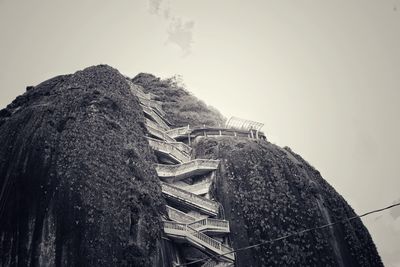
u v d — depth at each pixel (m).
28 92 42.25
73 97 38.00
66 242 28.05
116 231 29.47
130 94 43.56
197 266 34.16
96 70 43.81
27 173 31.30
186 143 45.62
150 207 32.56
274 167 40.91
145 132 40.62
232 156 41.12
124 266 28.30
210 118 53.00
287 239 35.97
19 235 28.45
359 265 37.91
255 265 34.25
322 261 35.84
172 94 55.59
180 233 33.00
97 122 35.59
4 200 30.20
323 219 39.00
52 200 29.84
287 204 38.19
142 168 35.03
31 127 34.81
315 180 43.75
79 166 31.66
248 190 38.44
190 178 40.50
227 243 35.62
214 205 37.06
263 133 49.03
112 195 31.16
